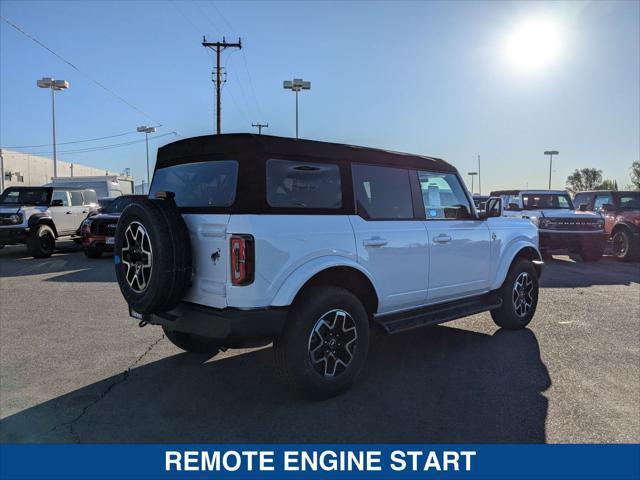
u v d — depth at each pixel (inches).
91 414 143.6
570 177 2923.2
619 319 259.8
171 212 144.2
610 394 158.9
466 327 243.9
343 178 162.4
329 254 151.7
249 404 150.8
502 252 226.4
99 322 247.8
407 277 179.3
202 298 144.3
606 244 509.0
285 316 140.8
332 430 134.9
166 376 173.5
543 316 266.8
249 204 137.2
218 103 1333.7
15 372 176.9
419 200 190.1
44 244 535.5
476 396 156.9
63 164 2062.0
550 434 133.0
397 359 193.2
